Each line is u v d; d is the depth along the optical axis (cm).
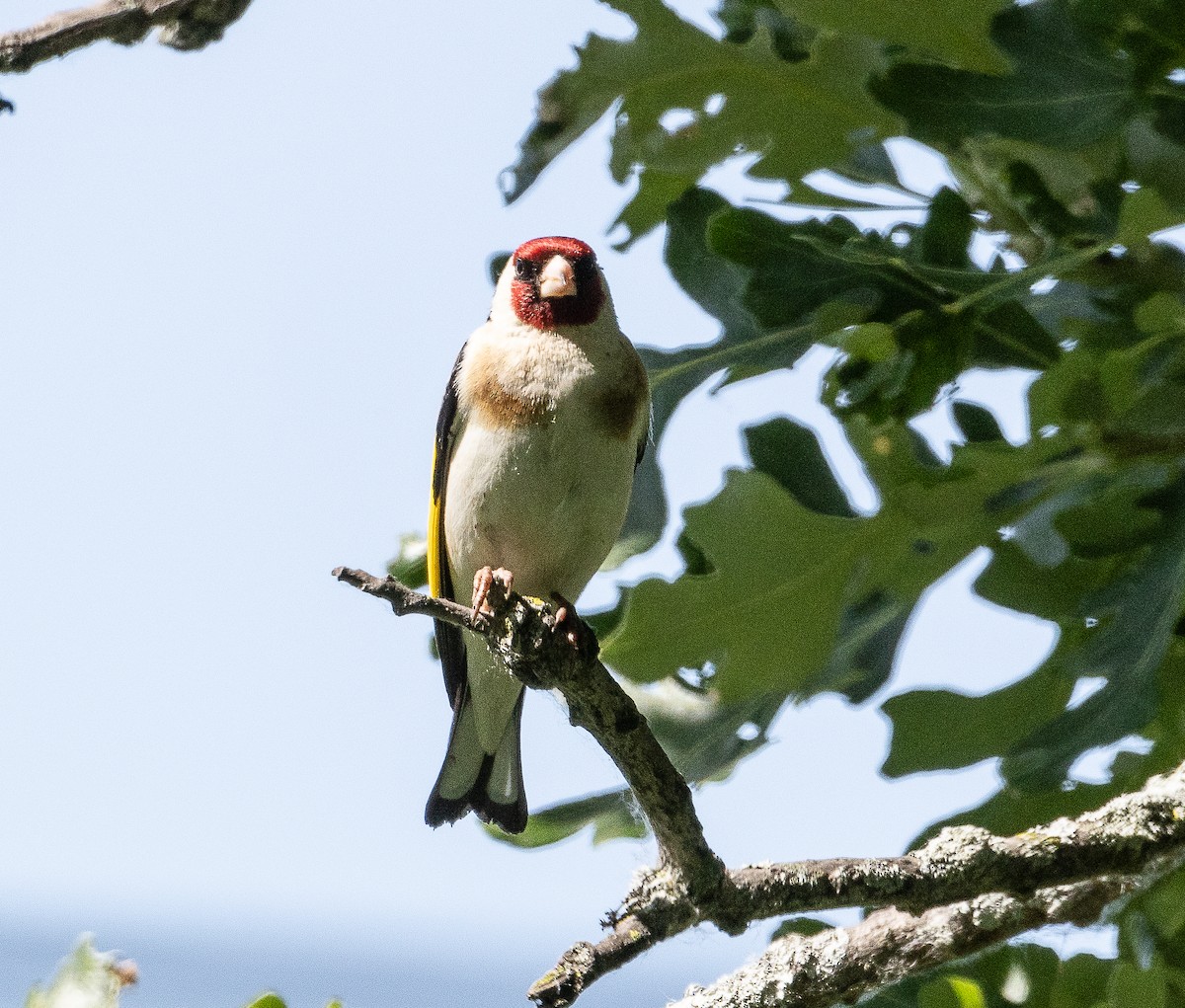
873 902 640
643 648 739
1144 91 664
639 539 861
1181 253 760
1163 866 657
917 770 754
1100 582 752
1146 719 635
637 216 841
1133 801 662
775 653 745
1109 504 731
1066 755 644
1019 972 739
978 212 779
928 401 715
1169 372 730
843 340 767
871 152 810
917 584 755
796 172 812
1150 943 762
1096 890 673
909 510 727
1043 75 677
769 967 675
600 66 796
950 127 684
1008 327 757
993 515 746
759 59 793
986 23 692
